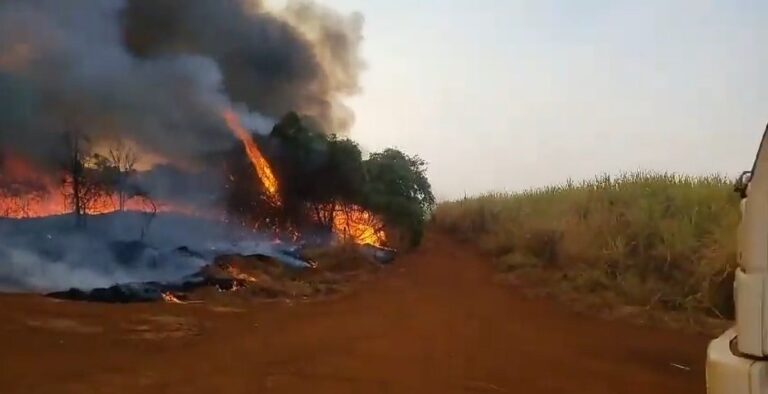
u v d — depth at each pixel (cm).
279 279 1606
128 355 800
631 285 1299
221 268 1599
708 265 1234
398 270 1964
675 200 1580
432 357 846
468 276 1798
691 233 1379
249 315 1154
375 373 754
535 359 845
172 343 880
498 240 2141
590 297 1303
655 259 1345
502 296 1440
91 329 915
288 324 1077
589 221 1659
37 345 812
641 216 1513
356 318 1154
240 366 770
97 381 678
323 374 744
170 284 1376
